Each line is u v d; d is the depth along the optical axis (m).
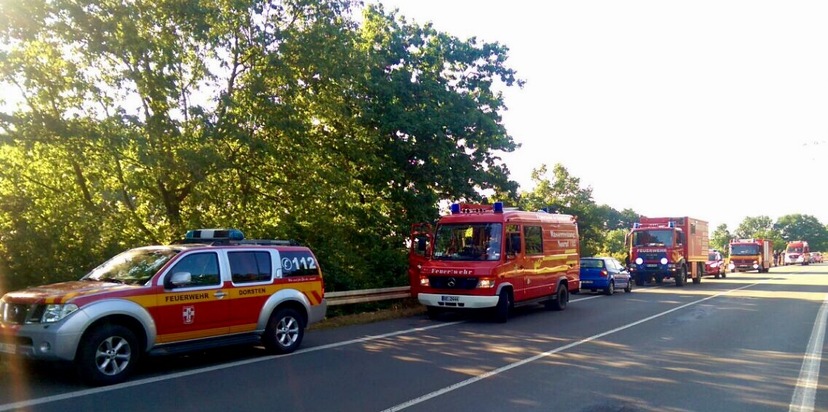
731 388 8.14
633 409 7.07
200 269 9.35
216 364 9.47
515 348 11.17
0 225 12.17
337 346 11.30
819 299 22.05
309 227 18.47
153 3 14.53
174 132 14.38
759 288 28.58
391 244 21.81
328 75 17.19
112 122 13.33
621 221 82.12
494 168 23.91
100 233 13.50
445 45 22.97
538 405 7.19
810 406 7.29
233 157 16.34
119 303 8.16
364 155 20.02
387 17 22.73
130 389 7.77
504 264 15.35
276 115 16.25
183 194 16.25
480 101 23.50
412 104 20.97
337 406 7.04
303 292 10.84
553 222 18.36
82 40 13.26
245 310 9.80
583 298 22.80
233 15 15.92
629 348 11.22
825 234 133.75
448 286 15.29
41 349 7.60
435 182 22.25
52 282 11.80
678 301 21.33
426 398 7.45
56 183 14.77
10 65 12.44
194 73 15.73
